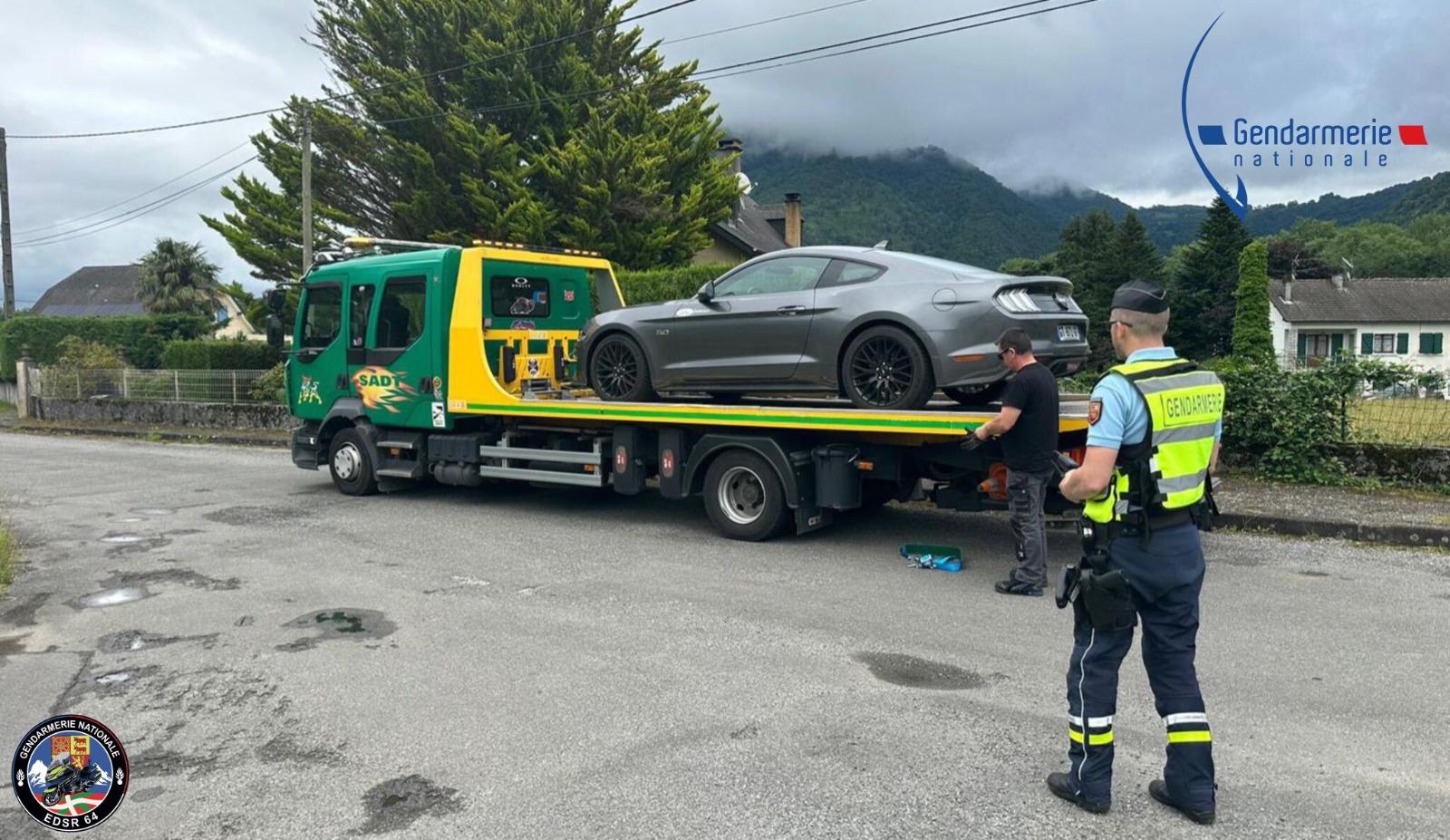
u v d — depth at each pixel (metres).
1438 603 6.25
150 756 4.14
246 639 5.75
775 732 4.26
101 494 11.77
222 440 19.09
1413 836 3.34
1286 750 4.05
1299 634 5.61
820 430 7.73
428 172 20.45
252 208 22.03
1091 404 3.49
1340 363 10.23
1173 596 3.45
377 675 5.07
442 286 9.89
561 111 21.33
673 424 8.59
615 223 21.00
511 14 21.27
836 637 5.62
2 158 30.22
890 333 7.19
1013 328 6.60
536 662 5.23
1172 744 3.50
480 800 3.68
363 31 21.56
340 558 7.86
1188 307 44.53
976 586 6.77
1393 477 9.79
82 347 25.50
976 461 7.29
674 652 5.39
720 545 8.20
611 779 3.83
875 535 8.54
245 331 50.22
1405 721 4.34
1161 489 3.40
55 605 6.59
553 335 10.62
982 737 4.20
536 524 9.26
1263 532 8.47
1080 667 3.56
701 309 8.27
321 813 3.61
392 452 10.84
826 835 3.38
